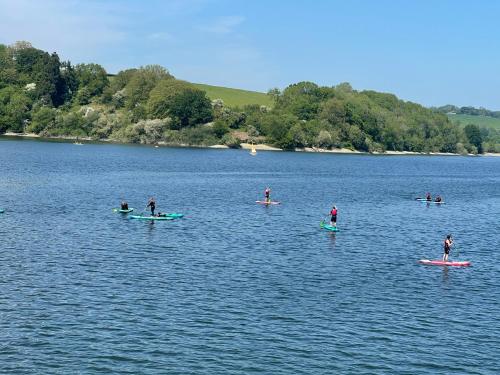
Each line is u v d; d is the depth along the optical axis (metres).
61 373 35.03
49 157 194.62
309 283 54.38
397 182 173.00
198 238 73.38
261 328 42.62
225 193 124.50
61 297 47.41
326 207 108.81
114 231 75.62
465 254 70.75
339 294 51.44
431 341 41.72
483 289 55.06
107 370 35.53
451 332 43.56
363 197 128.75
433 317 46.56
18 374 34.75
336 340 41.12
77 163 178.12
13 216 83.19
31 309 44.47
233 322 43.53
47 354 37.28
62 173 148.00
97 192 115.44
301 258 64.44
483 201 132.38
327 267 60.78
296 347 39.69
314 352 39.06
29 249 63.22
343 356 38.69
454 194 146.62
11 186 117.44
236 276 55.72
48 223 79.06
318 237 77.44
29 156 194.25
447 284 56.25
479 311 48.53
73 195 109.06
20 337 39.50
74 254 61.84
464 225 94.38
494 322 46.00
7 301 45.94
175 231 77.44
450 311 48.22
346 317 45.69
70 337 39.78
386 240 77.62
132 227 78.94
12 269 54.88
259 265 60.38
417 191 148.88
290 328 42.88
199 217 90.12
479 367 38.00
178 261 60.69
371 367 37.34
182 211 96.00
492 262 66.62
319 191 137.00
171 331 41.38
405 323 44.97
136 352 37.97
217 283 53.06
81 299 47.09
